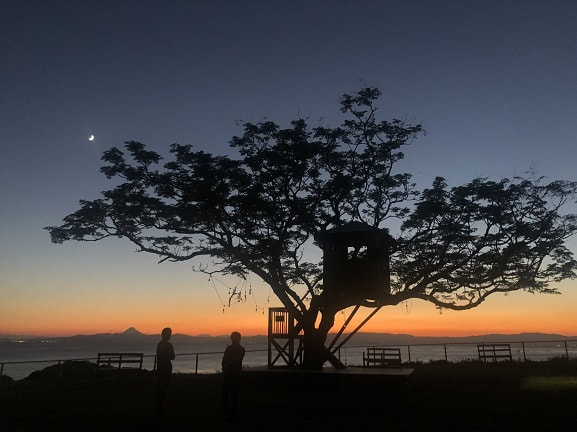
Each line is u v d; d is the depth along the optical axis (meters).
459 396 18.25
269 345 24.95
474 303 27.23
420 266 26.16
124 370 27.30
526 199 26.25
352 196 27.89
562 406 15.39
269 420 13.74
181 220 26.84
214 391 20.61
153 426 12.92
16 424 13.29
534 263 27.17
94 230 27.19
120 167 26.23
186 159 26.41
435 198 25.70
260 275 26.56
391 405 16.22
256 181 25.84
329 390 20.66
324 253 26.48
